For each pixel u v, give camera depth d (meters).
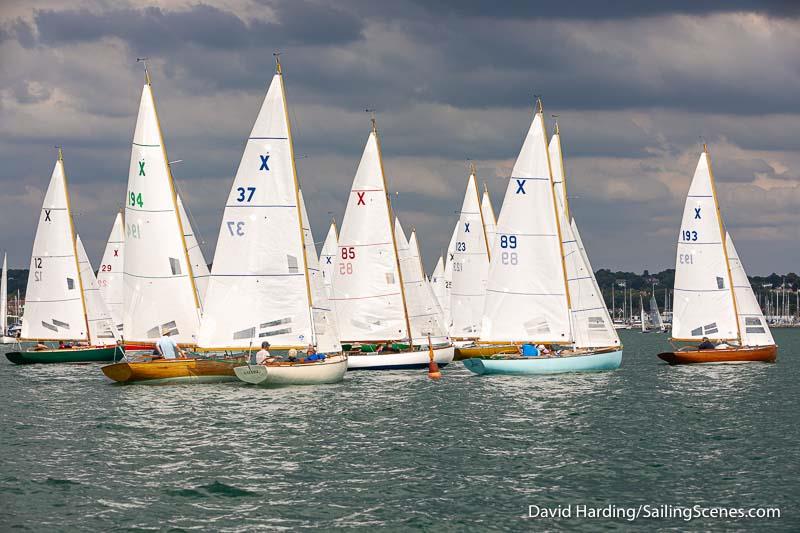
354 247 111.00
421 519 41.75
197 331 96.19
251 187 88.56
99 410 73.69
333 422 67.12
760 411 73.88
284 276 89.06
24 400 81.50
